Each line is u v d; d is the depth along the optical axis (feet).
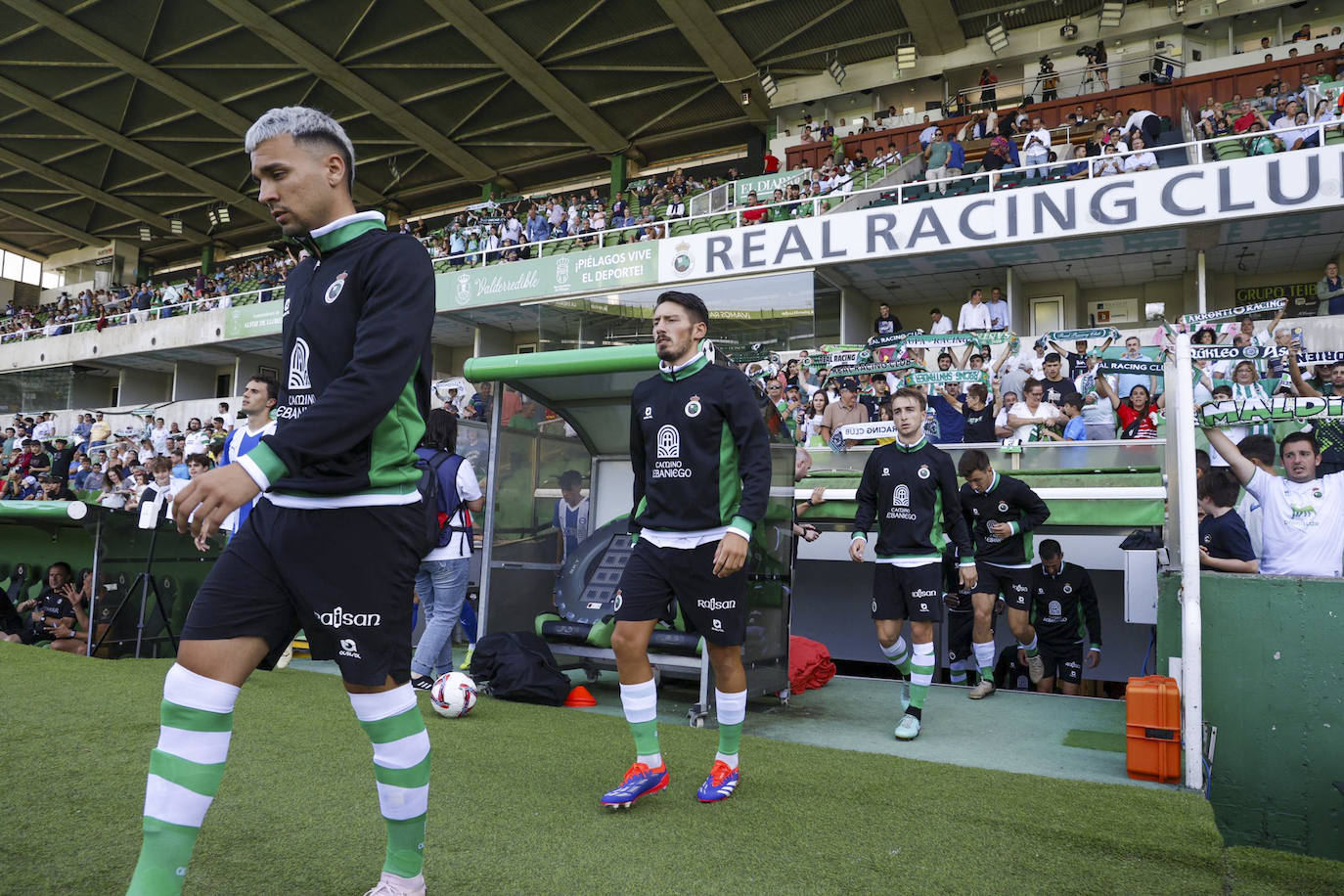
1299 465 13.34
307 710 13.38
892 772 11.05
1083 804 9.64
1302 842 11.01
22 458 57.62
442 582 14.94
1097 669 22.86
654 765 9.46
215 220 100.58
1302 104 48.57
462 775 10.21
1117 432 28.63
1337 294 43.91
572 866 7.40
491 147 90.68
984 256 50.47
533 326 69.82
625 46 73.20
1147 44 66.18
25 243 119.14
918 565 14.53
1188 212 42.86
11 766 9.89
